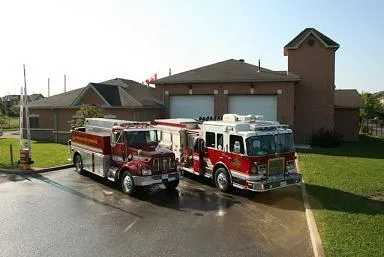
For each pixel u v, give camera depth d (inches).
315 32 1232.2
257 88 1171.9
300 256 336.2
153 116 1257.4
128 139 588.1
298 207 495.2
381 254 308.3
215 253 344.2
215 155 601.0
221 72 1264.8
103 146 621.9
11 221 437.1
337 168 734.5
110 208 492.7
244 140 536.1
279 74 1201.4
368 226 384.5
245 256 336.8
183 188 608.7
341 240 343.0
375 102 2263.8
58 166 769.6
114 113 1215.6
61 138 1295.5
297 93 1257.4
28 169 732.7
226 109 1202.6
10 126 2279.8
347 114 1366.9
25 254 343.9
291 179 549.0
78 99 1266.0
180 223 431.2
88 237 386.3
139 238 383.2
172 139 705.6
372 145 1214.3
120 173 584.1
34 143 1234.0
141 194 569.0
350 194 527.2
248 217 453.4
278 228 412.5
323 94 1245.7
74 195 559.8
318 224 394.6
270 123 590.2
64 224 426.6
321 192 539.5
